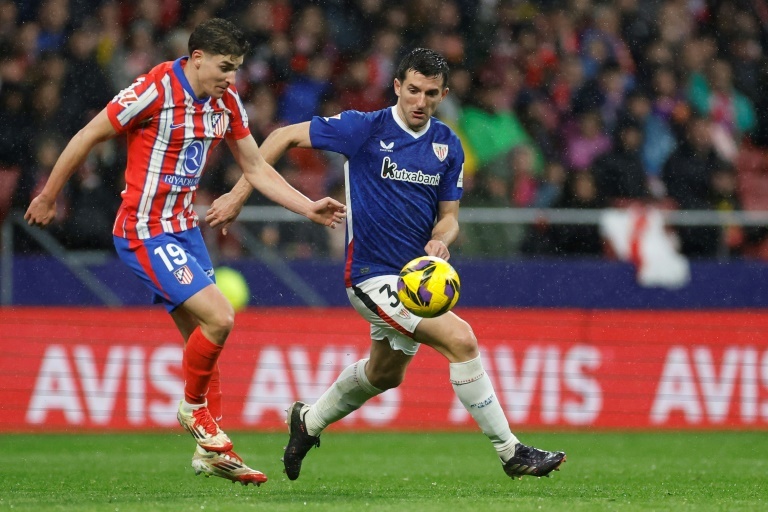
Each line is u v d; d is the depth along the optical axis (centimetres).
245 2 4447
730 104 4791
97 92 4162
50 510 1567
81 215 3816
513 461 1947
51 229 3797
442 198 2066
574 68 4556
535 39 4622
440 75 1955
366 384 2064
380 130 2011
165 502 1697
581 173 4244
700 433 3500
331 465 2634
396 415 3469
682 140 4516
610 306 3775
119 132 1823
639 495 1923
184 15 4409
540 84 4512
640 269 3803
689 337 3609
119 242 1886
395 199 2008
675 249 3856
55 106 4094
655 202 4366
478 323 3531
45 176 3972
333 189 4006
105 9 4322
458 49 4544
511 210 3806
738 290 3850
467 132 4303
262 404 3422
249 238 3706
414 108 1961
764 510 1647
